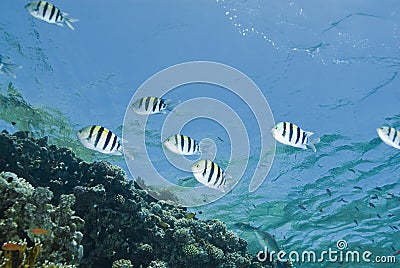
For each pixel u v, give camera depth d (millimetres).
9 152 8250
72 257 6375
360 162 15875
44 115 14258
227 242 9828
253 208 16531
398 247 17984
